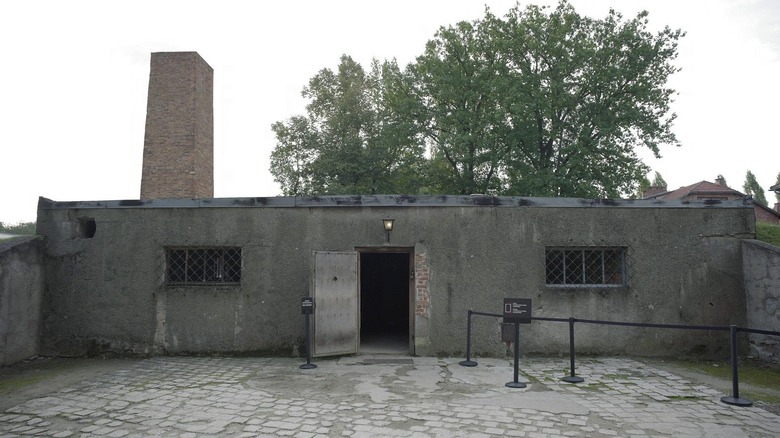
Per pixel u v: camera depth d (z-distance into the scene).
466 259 9.21
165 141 15.64
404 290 16.58
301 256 9.27
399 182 30.11
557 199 9.30
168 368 8.19
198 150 15.84
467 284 9.16
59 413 5.82
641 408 5.93
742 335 9.18
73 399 6.40
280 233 9.32
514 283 9.17
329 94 30.66
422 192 29.67
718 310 9.20
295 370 7.95
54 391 6.82
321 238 9.30
